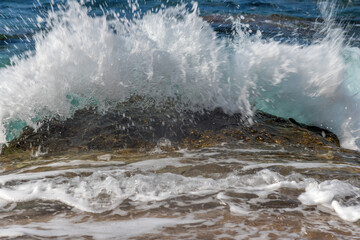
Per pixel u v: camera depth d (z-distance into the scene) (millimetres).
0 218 2238
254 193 2605
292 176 2896
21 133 3734
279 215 2301
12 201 2467
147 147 3572
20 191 2611
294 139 3893
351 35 8664
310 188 2682
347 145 4125
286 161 3275
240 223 2189
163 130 3846
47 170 3020
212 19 8781
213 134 3865
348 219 2271
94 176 2859
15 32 7406
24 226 2131
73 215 2281
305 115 4543
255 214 2309
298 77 4570
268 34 7680
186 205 2420
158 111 4145
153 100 4277
